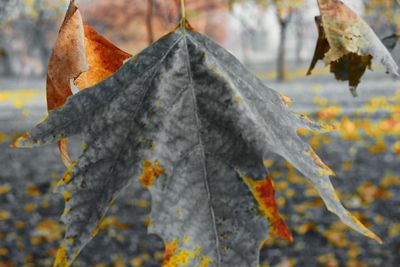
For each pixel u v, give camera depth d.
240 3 5.00
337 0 0.44
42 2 2.96
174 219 0.31
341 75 0.54
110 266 2.12
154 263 2.15
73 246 0.32
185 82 0.34
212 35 10.16
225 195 0.31
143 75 0.34
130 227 2.53
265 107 0.34
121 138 0.33
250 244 0.31
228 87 0.33
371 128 4.82
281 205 2.75
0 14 3.13
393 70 0.44
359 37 0.43
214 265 0.31
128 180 0.32
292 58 22.30
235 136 0.32
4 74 15.98
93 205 0.32
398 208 2.59
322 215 2.60
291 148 0.34
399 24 1.73
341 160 3.71
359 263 2.02
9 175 3.52
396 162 3.57
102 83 0.35
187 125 0.33
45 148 4.53
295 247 2.21
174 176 0.32
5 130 5.64
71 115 0.34
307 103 7.04
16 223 2.54
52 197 2.97
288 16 9.73
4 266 2.07
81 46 0.40
